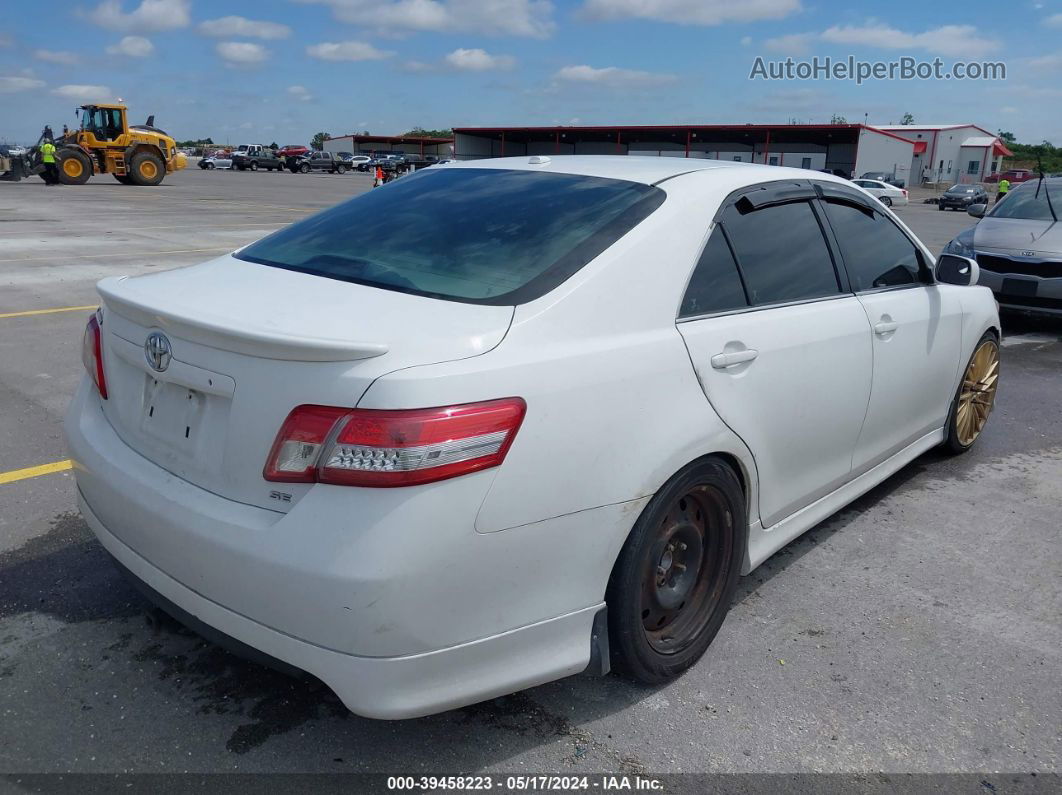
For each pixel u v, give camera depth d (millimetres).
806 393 3086
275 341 2020
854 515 4180
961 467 4875
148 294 2525
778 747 2516
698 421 2578
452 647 2111
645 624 2682
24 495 4020
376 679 2031
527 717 2598
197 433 2270
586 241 2566
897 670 2916
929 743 2559
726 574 2924
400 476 1956
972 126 73500
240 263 2887
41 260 11734
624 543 2432
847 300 3422
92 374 2746
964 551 3830
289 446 2041
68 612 3059
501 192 3006
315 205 26125
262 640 2121
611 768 2402
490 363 2125
